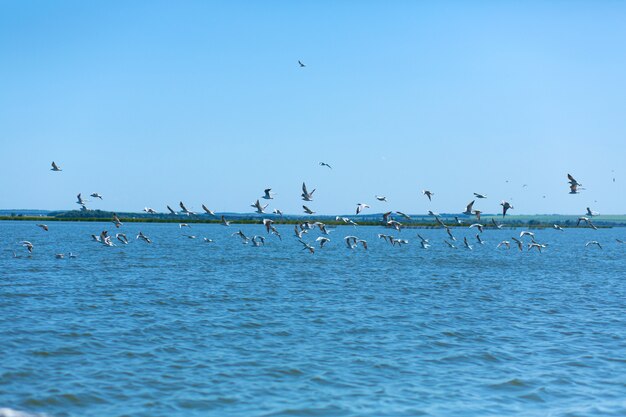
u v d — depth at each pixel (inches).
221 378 1214.9
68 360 1301.7
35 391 1123.3
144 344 1440.7
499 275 3112.7
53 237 6166.3
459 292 2396.7
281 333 1578.5
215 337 1523.1
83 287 2336.4
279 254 4350.4
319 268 3312.0
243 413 1054.4
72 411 1050.7
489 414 1061.1
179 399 1106.7
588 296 2337.6
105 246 4842.5
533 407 1093.8
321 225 2501.2
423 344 1482.5
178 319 1727.4
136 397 1111.0
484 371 1279.5
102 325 1626.5
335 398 1122.7
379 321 1748.3
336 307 1974.7
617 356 1391.5
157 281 2578.7
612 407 1095.6
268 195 1941.4
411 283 2674.7
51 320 1674.5
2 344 1400.1
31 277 2620.6
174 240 6210.6
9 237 6018.7
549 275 3154.5
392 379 1224.8
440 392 1157.1
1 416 1018.1
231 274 2925.7
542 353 1416.1
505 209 1892.2
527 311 1959.9
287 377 1228.5
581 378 1240.2
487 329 1660.9
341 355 1379.2
